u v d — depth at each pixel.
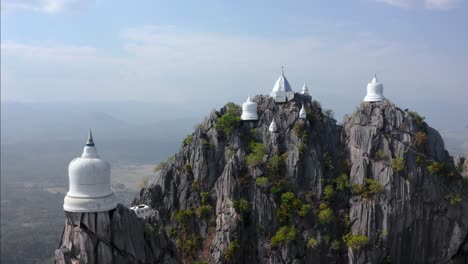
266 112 122.50
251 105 122.00
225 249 102.25
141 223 62.94
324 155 117.62
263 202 108.38
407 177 111.44
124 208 60.41
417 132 116.62
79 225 56.69
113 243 57.91
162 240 66.94
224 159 118.00
